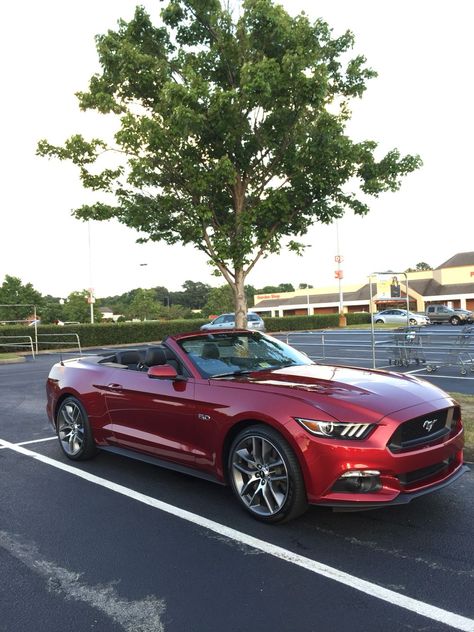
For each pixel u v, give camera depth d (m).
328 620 2.79
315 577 3.24
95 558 3.59
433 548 3.58
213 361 4.93
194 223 7.92
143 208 8.19
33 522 4.25
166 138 7.38
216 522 4.13
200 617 2.86
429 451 3.74
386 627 2.71
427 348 12.59
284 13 7.63
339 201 8.50
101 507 4.54
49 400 6.36
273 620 2.80
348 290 72.19
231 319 27.03
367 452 3.54
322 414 3.68
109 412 5.44
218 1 7.66
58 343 27.69
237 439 4.14
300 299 76.94
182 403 4.59
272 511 3.93
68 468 5.72
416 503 4.41
